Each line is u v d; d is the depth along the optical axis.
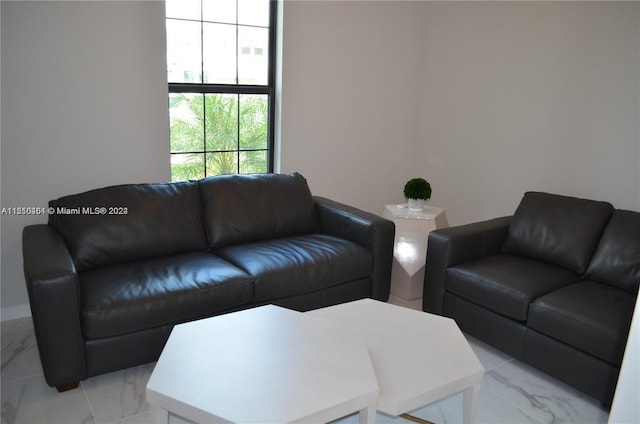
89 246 2.46
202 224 2.88
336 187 4.02
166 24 3.03
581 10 3.13
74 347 2.03
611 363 2.07
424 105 4.25
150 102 2.98
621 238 2.56
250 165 3.64
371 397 1.49
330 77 3.76
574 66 3.21
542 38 3.36
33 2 2.54
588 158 3.21
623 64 2.97
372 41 3.90
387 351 1.79
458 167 4.06
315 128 3.79
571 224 2.77
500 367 2.47
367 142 4.09
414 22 4.09
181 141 3.29
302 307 2.64
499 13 3.59
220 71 3.35
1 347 2.50
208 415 1.38
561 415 2.11
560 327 2.22
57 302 1.95
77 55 2.71
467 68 3.87
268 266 2.53
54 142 2.74
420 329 1.96
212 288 2.31
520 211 3.01
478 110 3.84
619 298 2.34
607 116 3.08
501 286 2.47
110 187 2.68
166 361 1.62
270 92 3.59
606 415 2.11
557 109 3.34
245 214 2.95
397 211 3.31
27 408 2.03
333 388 1.50
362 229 2.91
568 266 2.72
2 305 2.79
